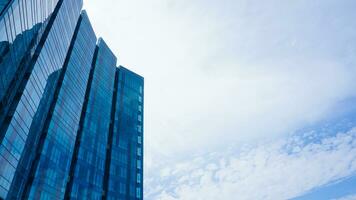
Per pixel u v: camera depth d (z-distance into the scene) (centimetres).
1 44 3738
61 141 6216
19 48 4403
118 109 10019
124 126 9700
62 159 6069
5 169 3897
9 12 3775
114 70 11000
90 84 8925
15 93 4419
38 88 5181
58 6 6556
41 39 5562
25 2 4319
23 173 4712
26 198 4741
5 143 3875
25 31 4553
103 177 7606
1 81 3900
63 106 6625
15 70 4391
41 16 5294
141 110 11038
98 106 8781
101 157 7831
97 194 7000
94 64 9712
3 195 3906
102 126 8538
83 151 7231
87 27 9425
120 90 10794
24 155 4734
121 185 7944
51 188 5441
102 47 10681
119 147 8869
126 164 8631
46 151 5575
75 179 6550
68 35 7244
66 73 7144
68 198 6150
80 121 7781
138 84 11925
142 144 9825
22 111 4459
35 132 5231
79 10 8450
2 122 3941
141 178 8762
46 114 5888
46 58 5616
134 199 7994
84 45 8812
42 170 5309
